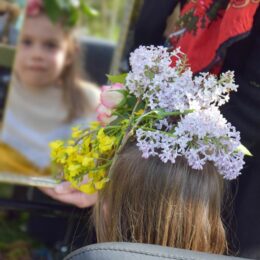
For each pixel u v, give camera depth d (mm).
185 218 1154
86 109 2051
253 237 1497
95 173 1243
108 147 1223
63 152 1293
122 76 1316
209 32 1420
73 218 1950
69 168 1262
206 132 1157
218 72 1447
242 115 1442
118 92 1279
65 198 1533
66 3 2029
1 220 2346
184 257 1052
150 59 1195
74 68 2070
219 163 1173
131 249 1055
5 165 1916
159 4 1554
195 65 1423
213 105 1187
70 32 2059
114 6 2193
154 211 1158
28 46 2012
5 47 1995
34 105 2008
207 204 1162
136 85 1212
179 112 1171
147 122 1197
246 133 1445
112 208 1186
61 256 2100
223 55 1395
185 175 1158
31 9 2000
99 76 2102
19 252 2193
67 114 2029
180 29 1461
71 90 2049
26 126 1980
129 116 1246
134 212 1166
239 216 1491
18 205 1972
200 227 1158
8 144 1965
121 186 1177
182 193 1154
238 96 1445
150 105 1188
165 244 1156
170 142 1157
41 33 2016
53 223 2207
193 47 1424
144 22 1586
